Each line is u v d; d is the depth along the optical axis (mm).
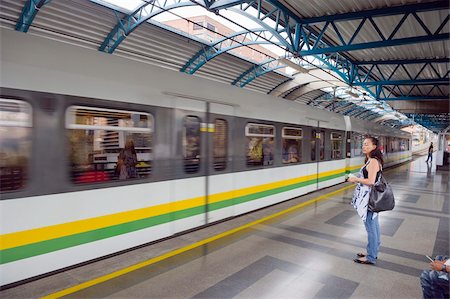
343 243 5348
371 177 4281
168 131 4949
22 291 3336
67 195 3725
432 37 7797
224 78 15344
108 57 4266
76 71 3842
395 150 23031
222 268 4230
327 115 10844
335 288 3801
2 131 3229
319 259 4652
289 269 4281
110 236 4176
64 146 3701
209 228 5840
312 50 9219
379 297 3621
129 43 10891
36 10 8117
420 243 5516
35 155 3463
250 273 4121
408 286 3902
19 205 3340
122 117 4316
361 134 14352
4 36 3309
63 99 3703
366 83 14617
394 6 7473
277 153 7906
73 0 8625
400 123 37719
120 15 9805
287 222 6496
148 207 4648
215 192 5895
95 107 4012
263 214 7023
